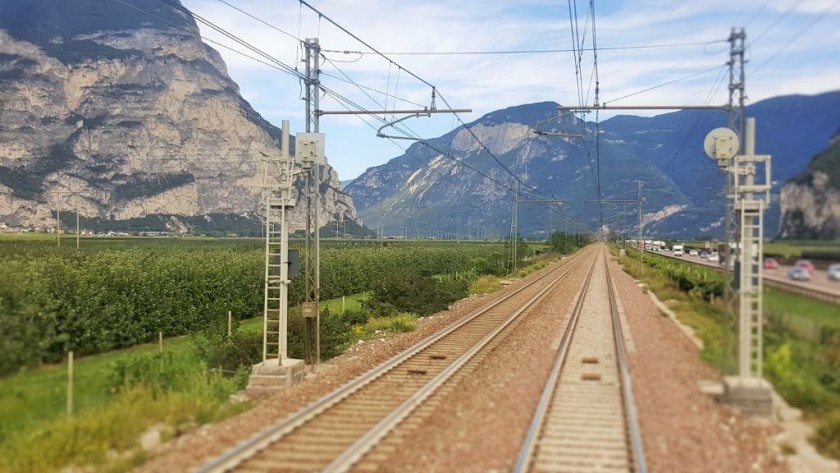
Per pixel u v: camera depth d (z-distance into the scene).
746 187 14.63
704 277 38.78
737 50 19.48
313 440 11.91
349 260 52.66
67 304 22.58
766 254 17.22
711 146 19.11
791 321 15.68
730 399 13.91
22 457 11.33
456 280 54.66
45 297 21.22
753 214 14.52
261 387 17.50
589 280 58.94
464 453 11.01
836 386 14.02
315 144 22.39
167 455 11.21
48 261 27.09
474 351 21.84
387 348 23.84
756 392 13.77
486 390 15.99
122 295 26.23
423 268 64.00
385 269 56.09
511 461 10.59
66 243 80.31
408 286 38.25
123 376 16.30
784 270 16.28
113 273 26.97
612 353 21.20
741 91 19.38
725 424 12.94
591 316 31.91
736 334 17.12
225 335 23.42
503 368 19.00
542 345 23.17
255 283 36.50
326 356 23.02
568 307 36.56
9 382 16.22
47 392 16.11
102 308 24.64
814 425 12.88
